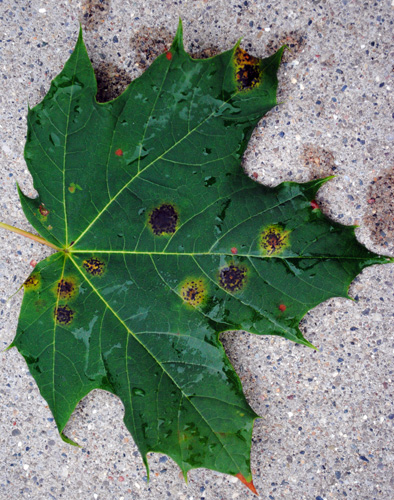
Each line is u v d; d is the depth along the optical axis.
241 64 0.49
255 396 0.52
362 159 0.52
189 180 0.49
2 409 0.53
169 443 0.50
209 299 0.50
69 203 0.49
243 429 0.50
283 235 0.50
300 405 0.52
